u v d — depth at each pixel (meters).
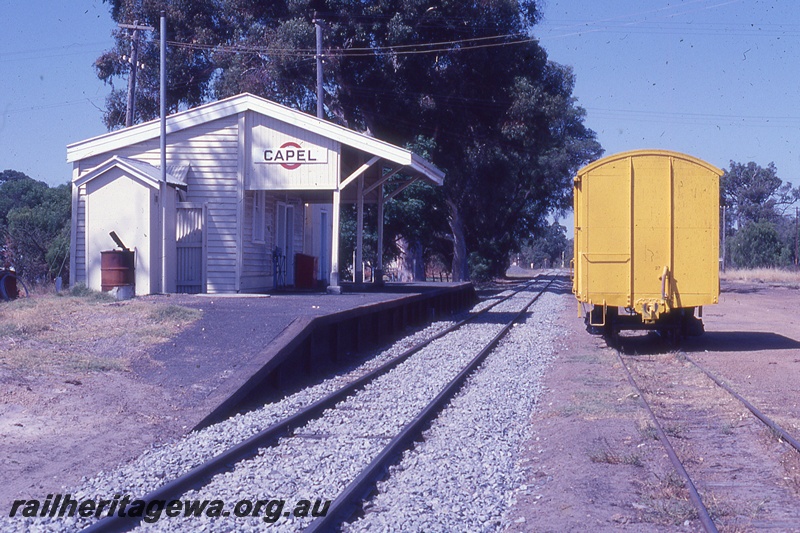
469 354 16.27
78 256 19.52
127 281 17.91
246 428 9.04
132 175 18.50
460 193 45.19
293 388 12.38
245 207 21.36
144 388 10.12
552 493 7.04
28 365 10.07
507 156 42.47
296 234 26.70
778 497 6.90
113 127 42.72
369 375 12.95
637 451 8.25
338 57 37.97
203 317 14.16
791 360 15.33
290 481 7.18
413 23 38.59
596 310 17.28
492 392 11.97
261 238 22.58
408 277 46.88
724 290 46.41
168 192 19.44
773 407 10.70
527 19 41.41
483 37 39.44
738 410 10.51
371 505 6.67
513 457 8.45
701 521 6.10
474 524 6.21
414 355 16.14
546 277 86.31
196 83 43.09
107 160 20.38
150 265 18.41
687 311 17.38
